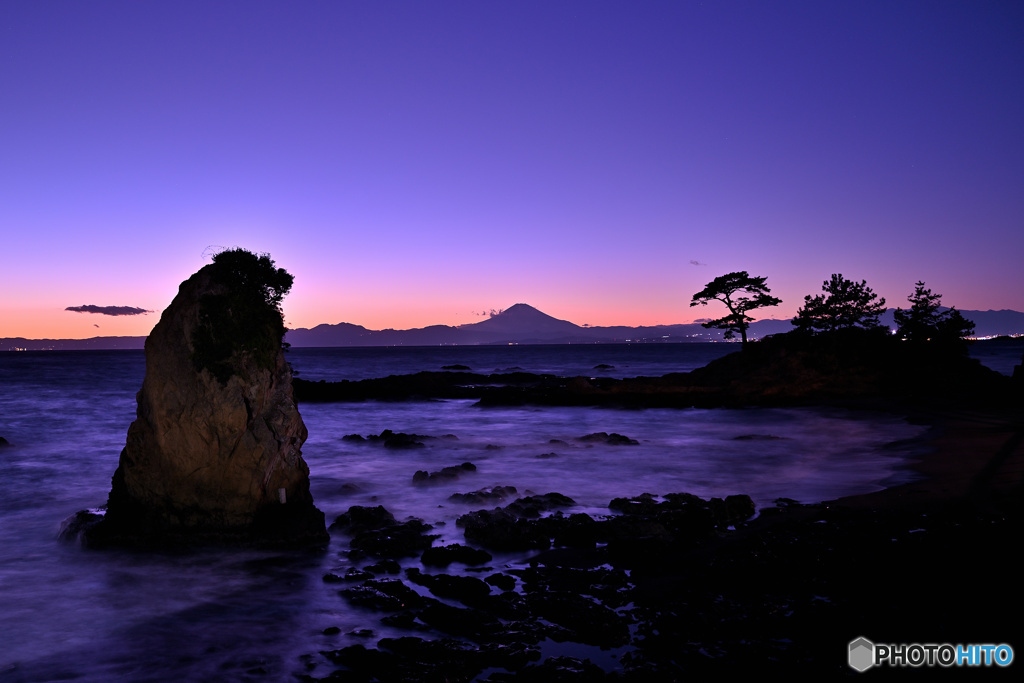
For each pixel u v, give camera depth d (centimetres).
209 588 1032
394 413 4497
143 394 1271
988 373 4759
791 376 4922
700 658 752
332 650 812
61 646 835
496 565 1127
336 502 1662
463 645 809
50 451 2547
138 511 1253
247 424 1236
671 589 985
